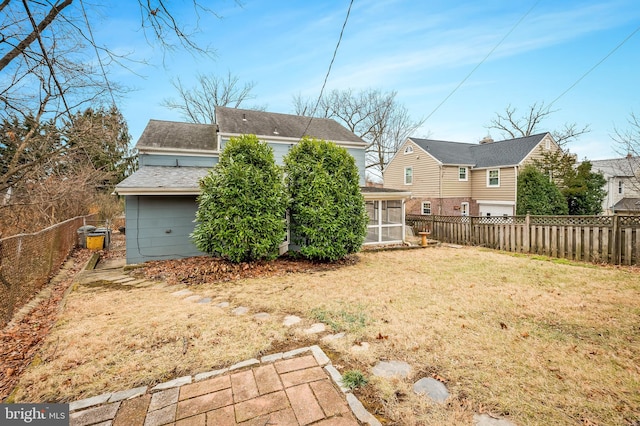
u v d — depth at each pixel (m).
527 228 8.26
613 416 1.85
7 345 2.99
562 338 2.93
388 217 11.49
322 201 6.47
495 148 19.33
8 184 6.16
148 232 7.48
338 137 13.47
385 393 2.09
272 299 4.29
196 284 5.21
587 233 6.95
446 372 2.35
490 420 1.83
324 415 1.88
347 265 6.76
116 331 3.16
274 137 11.88
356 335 3.03
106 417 1.87
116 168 14.13
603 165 23.52
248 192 5.92
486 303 4.02
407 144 19.98
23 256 4.11
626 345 2.78
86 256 8.63
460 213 18.27
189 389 2.16
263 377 2.29
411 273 5.93
